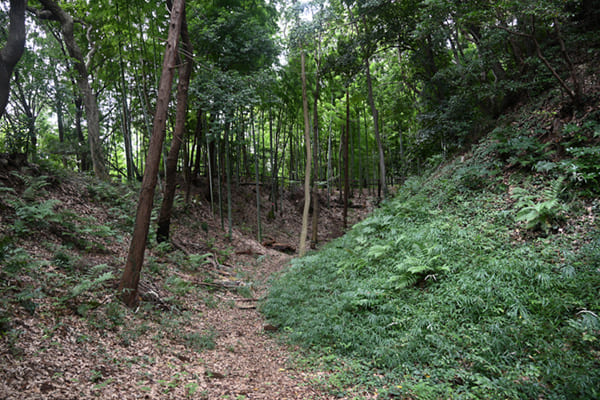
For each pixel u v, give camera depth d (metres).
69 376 3.87
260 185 25.97
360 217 24.94
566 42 11.08
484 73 12.92
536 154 9.46
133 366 4.61
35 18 17.14
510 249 7.21
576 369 4.12
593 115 8.62
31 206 8.48
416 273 7.30
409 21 14.05
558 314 5.18
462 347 5.08
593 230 6.68
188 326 6.97
